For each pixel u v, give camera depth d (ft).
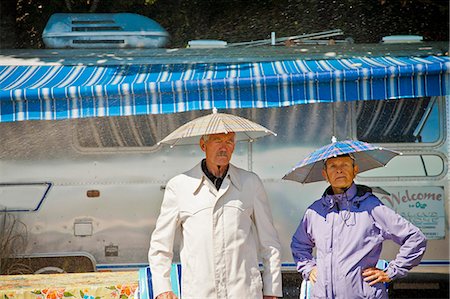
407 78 22.54
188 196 16.96
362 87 22.56
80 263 25.62
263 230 17.22
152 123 25.44
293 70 23.52
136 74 24.57
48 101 22.54
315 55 26.55
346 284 16.62
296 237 18.10
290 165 25.31
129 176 25.44
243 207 16.89
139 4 43.27
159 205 25.40
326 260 16.94
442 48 26.55
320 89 22.54
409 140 25.29
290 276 25.55
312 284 17.37
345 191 17.34
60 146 25.46
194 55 26.94
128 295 21.48
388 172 25.17
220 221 16.70
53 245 25.44
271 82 22.44
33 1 43.91
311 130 25.38
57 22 27.96
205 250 16.58
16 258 25.36
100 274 23.44
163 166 25.41
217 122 17.31
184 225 16.97
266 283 16.97
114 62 26.40
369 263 16.87
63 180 25.46
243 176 17.28
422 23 43.47
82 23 28.02
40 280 22.59
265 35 43.50
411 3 43.42
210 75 23.50
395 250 24.81
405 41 27.58
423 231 25.14
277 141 25.32
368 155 19.19
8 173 25.48
